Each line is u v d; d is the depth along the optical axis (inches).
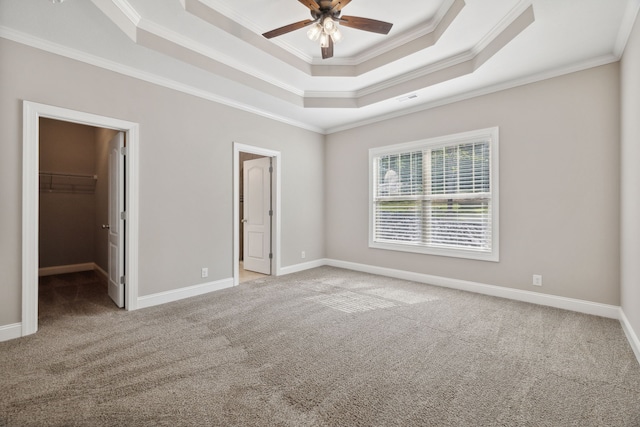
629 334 95.7
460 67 130.0
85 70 109.8
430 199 167.3
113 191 135.0
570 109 121.7
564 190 123.9
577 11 87.1
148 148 127.9
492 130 142.3
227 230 158.4
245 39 117.3
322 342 95.6
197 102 144.8
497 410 63.3
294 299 139.3
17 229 96.4
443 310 124.2
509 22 101.9
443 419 60.6
